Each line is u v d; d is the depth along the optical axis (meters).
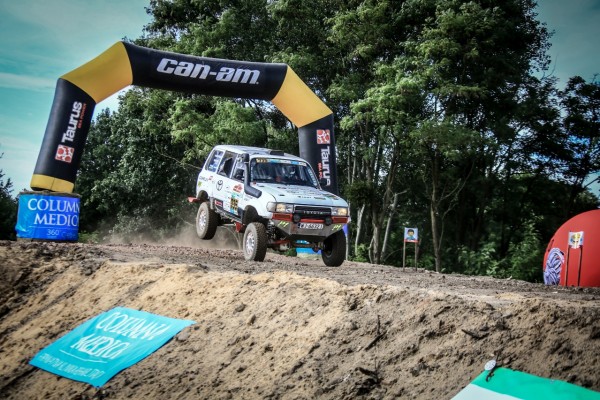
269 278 9.12
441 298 6.73
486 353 5.66
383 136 25.45
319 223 13.84
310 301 7.88
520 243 26.55
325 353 6.72
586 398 4.80
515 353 5.51
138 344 8.66
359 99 24.92
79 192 44.66
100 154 44.97
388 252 30.50
